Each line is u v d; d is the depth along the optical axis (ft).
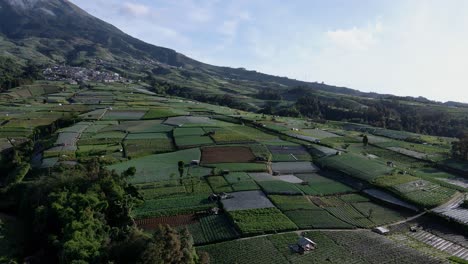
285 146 379.14
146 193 238.48
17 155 322.34
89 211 177.58
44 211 181.47
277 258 168.14
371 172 301.43
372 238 194.08
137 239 150.30
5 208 227.40
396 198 254.88
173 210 214.07
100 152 321.32
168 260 134.41
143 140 371.56
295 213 219.00
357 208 238.27
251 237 188.65
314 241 186.70
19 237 189.47
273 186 259.60
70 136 372.58
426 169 342.64
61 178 210.18
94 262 141.38
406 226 217.56
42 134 416.26
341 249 179.52
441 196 256.73
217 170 287.28
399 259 172.35
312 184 278.67
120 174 259.19
